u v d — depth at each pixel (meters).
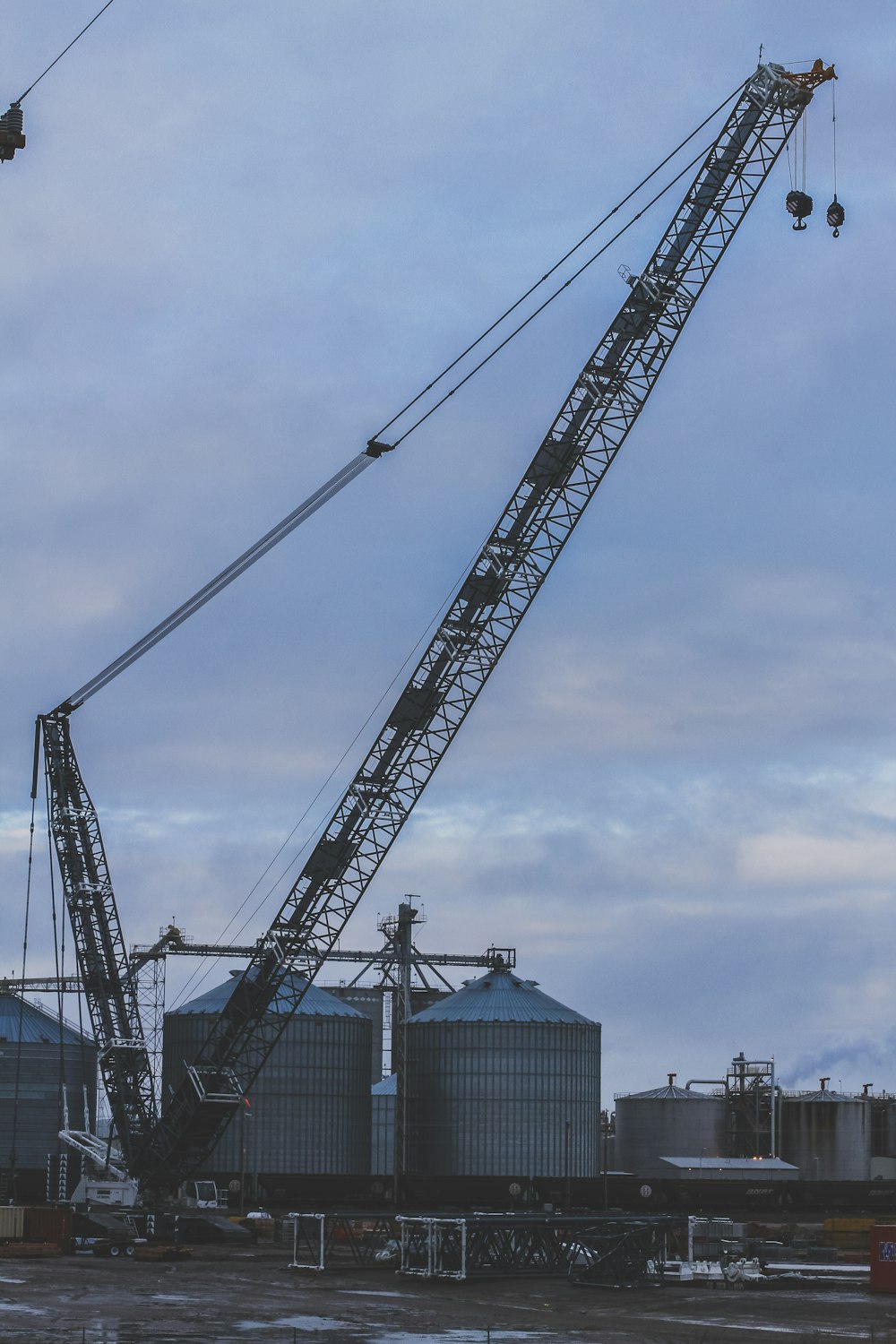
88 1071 188.38
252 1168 171.12
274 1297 78.94
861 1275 96.12
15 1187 157.75
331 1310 73.31
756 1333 65.88
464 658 134.12
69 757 157.00
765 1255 114.00
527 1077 175.25
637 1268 88.94
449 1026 177.38
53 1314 70.12
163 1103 176.12
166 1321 68.06
